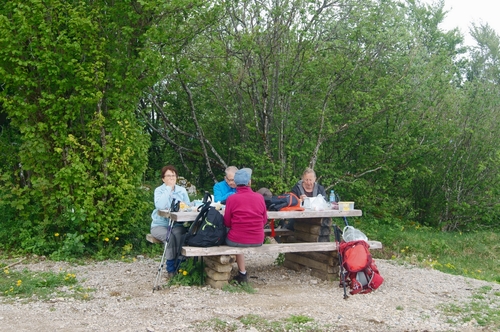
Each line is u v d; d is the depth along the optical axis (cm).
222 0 1048
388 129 1370
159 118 1509
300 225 792
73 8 867
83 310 564
